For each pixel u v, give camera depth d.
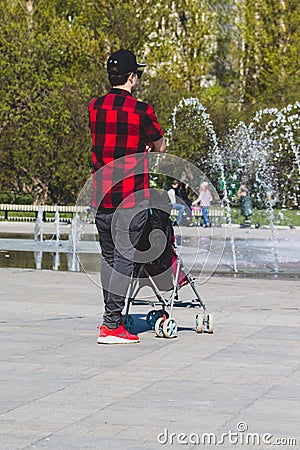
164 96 64.88
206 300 18.64
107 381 11.01
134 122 13.53
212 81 92.56
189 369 11.76
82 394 10.31
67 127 59.06
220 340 13.99
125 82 13.84
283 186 66.38
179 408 9.72
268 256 31.09
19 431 8.80
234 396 10.29
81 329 14.82
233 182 65.62
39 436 8.65
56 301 18.12
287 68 77.56
